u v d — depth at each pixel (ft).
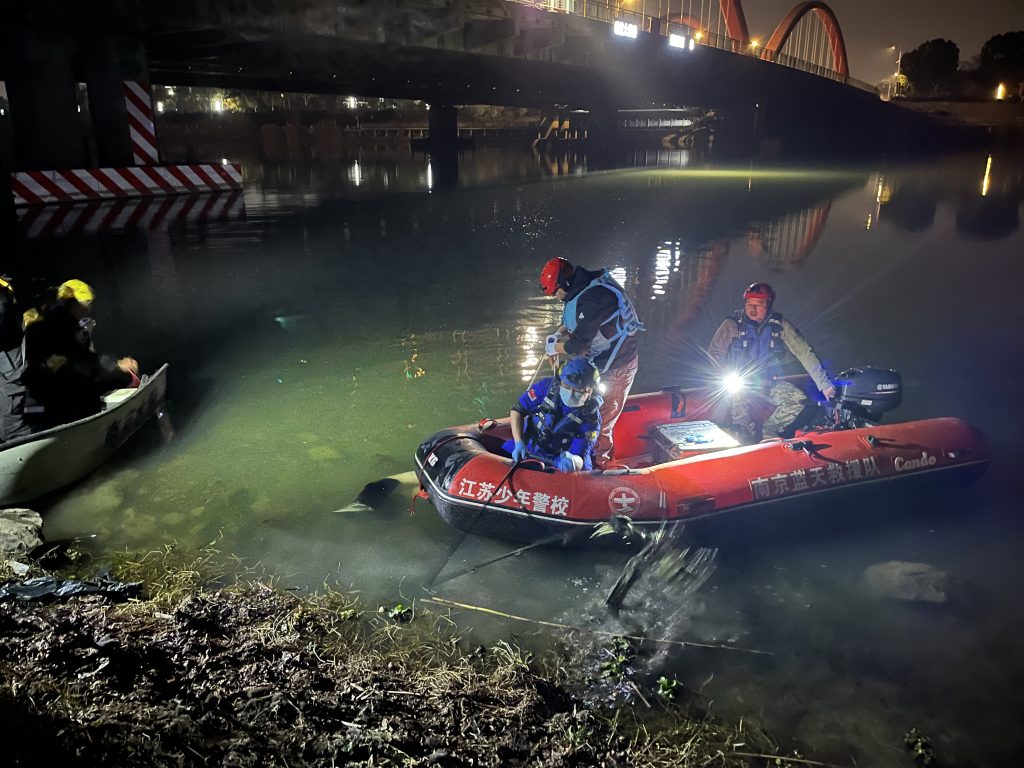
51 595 9.79
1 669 7.00
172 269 36.45
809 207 62.59
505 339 24.16
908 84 368.89
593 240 45.14
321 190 76.79
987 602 11.10
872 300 29.76
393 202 65.87
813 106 199.00
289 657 8.63
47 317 13.85
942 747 8.38
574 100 163.22
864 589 11.41
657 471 12.48
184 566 11.46
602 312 12.34
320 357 22.56
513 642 10.05
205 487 14.28
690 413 15.56
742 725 8.66
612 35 104.12
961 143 209.05
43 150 59.52
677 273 35.35
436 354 22.71
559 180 90.43
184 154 142.51
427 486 13.14
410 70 96.84
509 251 41.42
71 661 7.46
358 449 16.12
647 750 8.13
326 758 6.93
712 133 189.78
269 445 16.31
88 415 14.71
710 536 12.39
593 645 10.05
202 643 8.64
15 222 48.93
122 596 10.30
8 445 12.63
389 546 12.37
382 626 10.25
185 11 60.34
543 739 7.94
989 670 9.64
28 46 57.00
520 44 90.27
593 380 12.28
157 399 16.74
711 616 10.73
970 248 42.14
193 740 6.71
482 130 235.20
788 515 12.85
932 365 21.97
